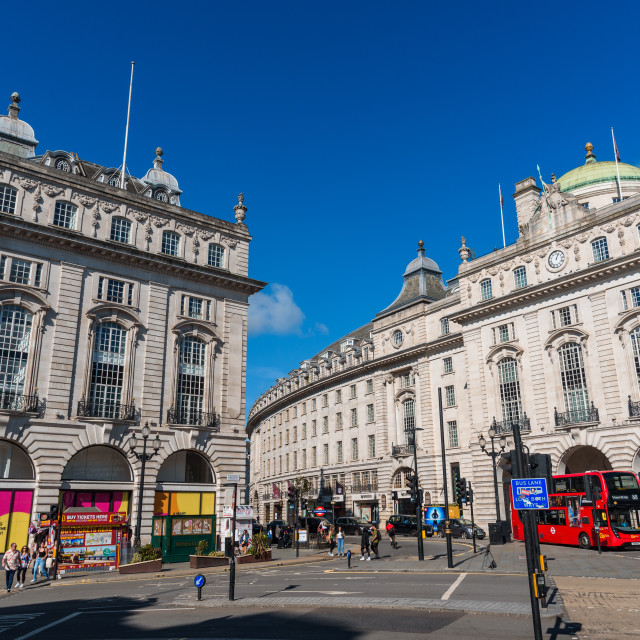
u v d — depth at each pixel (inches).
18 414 1248.8
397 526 1951.3
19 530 1227.2
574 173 2274.9
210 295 1616.6
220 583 869.8
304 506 1889.8
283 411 3393.2
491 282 1964.8
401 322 2412.6
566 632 458.6
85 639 492.7
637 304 1573.6
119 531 1125.1
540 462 427.2
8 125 1659.7
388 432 2374.5
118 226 1502.2
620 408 1557.6
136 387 1437.0
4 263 1309.1
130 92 1689.2
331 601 617.9
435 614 544.1
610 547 1275.8
